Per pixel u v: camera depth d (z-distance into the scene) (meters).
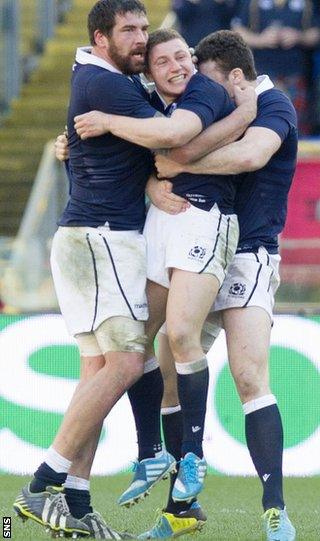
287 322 32.59
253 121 20.81
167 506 21.58
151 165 20.98
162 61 20.41
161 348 21.92
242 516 24.17
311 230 40.41
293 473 32.31
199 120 19.92
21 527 22.41
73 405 20.59
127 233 20.67
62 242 20.92
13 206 55.41
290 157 21.39
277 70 47.53
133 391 21.59
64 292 20.92
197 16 48.09
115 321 20.44
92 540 20.41
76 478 20.97
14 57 60.00
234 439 32.28
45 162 45.62
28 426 32.53
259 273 21.05
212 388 32.31
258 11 47.31
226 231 20.59
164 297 20.98
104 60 20.64
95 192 20.66
